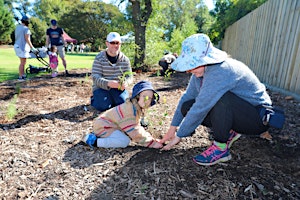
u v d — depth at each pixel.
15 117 3.15
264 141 2.52
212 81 1.82
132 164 2.07
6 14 32.53
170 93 4.73
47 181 1.87
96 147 2.37
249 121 1.96
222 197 1.70
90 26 42.84
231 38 11.24
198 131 2.74
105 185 1.83
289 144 2.46
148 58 8.99
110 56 3.32
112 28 9.85
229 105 1.90
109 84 3.10
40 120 3.06
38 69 7.62
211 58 1.79
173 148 2.35
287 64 4.90
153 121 3.04
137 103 2.30
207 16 35.44
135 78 6.84
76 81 5.87
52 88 5.05
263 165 2.06
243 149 2.34
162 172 1.95
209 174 1.93
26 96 4.31
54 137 2.60
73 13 42.97
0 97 4.20
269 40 5.87
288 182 1.85
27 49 6.04
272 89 5.20
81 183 1.85
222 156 2.04
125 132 2.36
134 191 1.76
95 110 3.53
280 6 5.36
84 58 16.05
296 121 3.06
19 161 2.11
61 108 3.61
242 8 11.65
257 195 1.71
